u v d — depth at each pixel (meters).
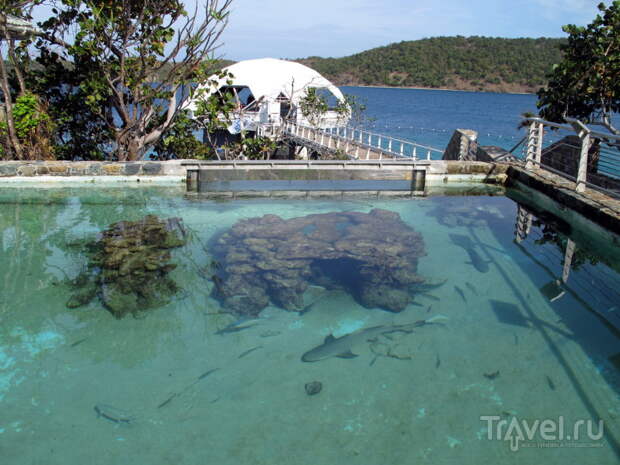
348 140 22.62
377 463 3.31
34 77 12.91
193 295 5.70
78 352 4.57
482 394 4.03
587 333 4.97
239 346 4.73
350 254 6.94
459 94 161.25
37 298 5.52
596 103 12.43
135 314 5.27
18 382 4.12
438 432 3.61
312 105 24.22
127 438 3.51
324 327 5.12
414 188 11.11
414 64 178.75
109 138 14.29
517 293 5.91
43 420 3.68
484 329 5.07
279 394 4.02
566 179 9.54
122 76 12.03
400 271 6.34
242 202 9.69
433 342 4.81
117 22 11.62
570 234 8.09
